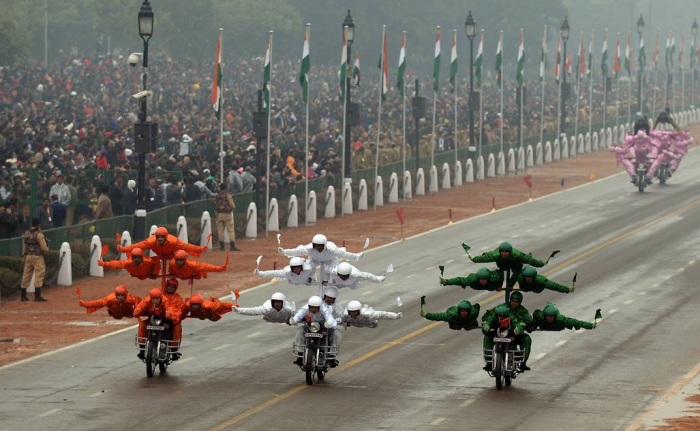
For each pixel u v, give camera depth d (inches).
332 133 7293.3
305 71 5182.1
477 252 4416.8
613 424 2144.4
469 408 2260.1
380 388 2438.5
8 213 3909.9
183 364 2674.7
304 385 2458.2
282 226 5132.9
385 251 4480.8
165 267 2605.8
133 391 2393.0
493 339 2447.1
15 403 2288.4
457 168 6658.5
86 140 5723.4
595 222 5182.1
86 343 2920.8
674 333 3048.7
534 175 7204.7
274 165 5378.9
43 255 3528.5
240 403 2287.2
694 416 2186.3
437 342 2920.8
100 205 4330.7
